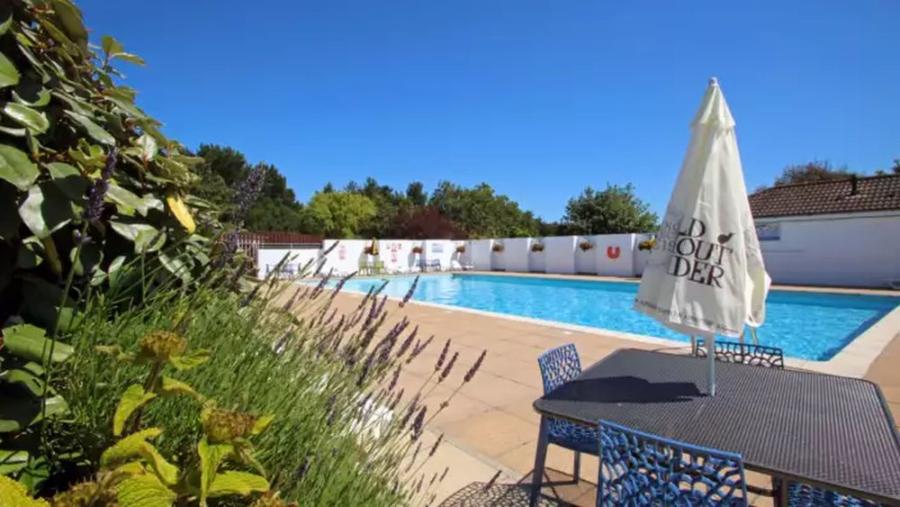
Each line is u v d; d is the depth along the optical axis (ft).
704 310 8.03
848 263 44.75
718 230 8.26
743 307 7.91
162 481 2.55
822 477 5.00
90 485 2.08
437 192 145.28
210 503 3.32
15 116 3.31
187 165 6.75
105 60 5.22
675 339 31.55
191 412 3.89
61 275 3.90
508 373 15.88
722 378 8.57
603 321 38.75
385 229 112.06
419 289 57.21
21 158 3.07
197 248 6.08
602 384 8.30
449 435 10.93
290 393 4.88
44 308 3.59
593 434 8.33
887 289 41.22
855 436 6.00
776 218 48.57
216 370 4.50
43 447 3.12
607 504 5.85
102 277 4.49
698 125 8.80
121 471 2.30
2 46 3.67
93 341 3.69
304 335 6.04
